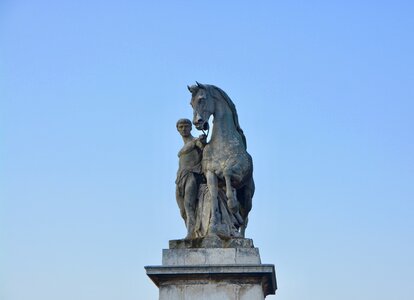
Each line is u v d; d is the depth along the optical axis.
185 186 29.11
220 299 27.03
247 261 27.45
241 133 29.88
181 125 29.92
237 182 28.98
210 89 29.42
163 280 27.31
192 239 27.94
